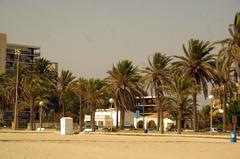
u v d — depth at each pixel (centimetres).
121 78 7894
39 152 2259
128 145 3206
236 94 7238
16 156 1978
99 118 11256
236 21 5656
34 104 8325
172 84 6806
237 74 5831
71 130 5184
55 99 11669
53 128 8838
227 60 5741
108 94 8556
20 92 8556
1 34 13638
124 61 7925
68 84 9312
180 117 6769
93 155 2195
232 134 4194
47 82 8844
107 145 3131
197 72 6888
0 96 9550
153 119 11450
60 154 2181
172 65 7006
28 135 4634
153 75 7656
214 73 6694
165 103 7375
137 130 8088
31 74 8738
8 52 14312
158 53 7706
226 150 2959
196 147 3195
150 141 3816
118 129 8012
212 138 5038
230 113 7219
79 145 3036
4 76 9806
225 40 5753
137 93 7956
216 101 10162
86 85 8344
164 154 2483
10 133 5325
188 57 6906
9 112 11888
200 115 11588
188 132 6994
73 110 12656
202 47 6838
